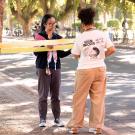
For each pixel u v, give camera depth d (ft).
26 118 33.22
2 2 31.55
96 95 28.43
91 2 137.49
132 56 105.19
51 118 33.12
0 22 31.50
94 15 28.19
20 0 223.51
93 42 27.81
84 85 28.25
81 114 28.71
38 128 30.27
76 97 28.60
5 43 30.22
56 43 30.12
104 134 28.99
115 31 169.27
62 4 208.33
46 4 197.06
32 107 37.35
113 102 43.52
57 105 30.96
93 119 28.63
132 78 63.41
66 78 63.16
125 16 161.27
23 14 230.27
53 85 30.76
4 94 44.11
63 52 30.50
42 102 30.73
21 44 29.96
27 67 80.18
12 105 38.29
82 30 28.68
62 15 206.59
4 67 80.74
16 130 29.71
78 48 28.22
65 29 205.77
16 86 50.16
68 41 30.32
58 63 30.58
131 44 146.41
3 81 54.95
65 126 30.78
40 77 30.53
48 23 30.30
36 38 30.37
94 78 28.22
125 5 159.53
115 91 50.57
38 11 233.76
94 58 27.96
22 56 108.58
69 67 79.97
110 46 28.12
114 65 84.38
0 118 33.22
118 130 31.58
